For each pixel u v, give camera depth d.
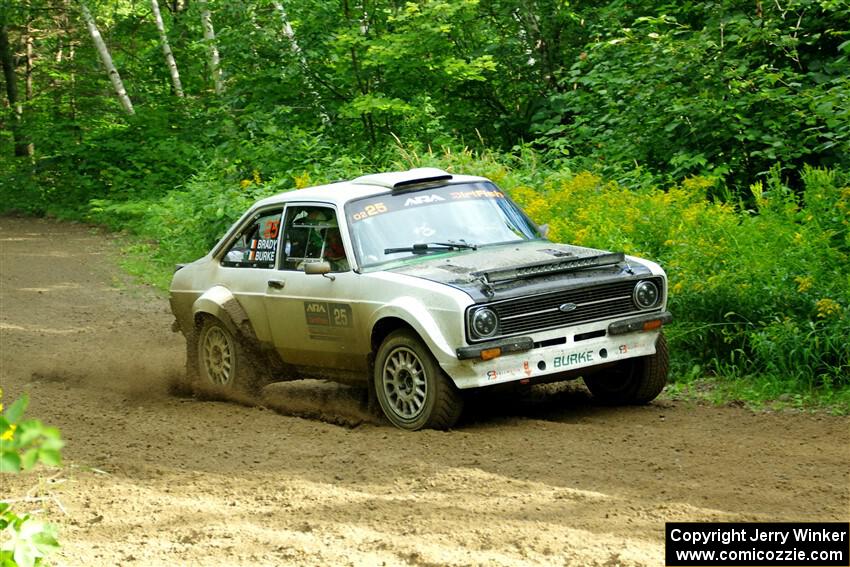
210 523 6.26
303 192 10.23
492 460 7.50
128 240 26.27
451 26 21.88
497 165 16.91
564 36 23.94
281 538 5.88
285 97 24.27
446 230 9.47
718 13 16.45
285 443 8.32
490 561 5.37
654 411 9.16
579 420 8.90
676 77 15.81
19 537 4.00
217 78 28.62
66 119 34.59
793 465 7.08
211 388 10.64
